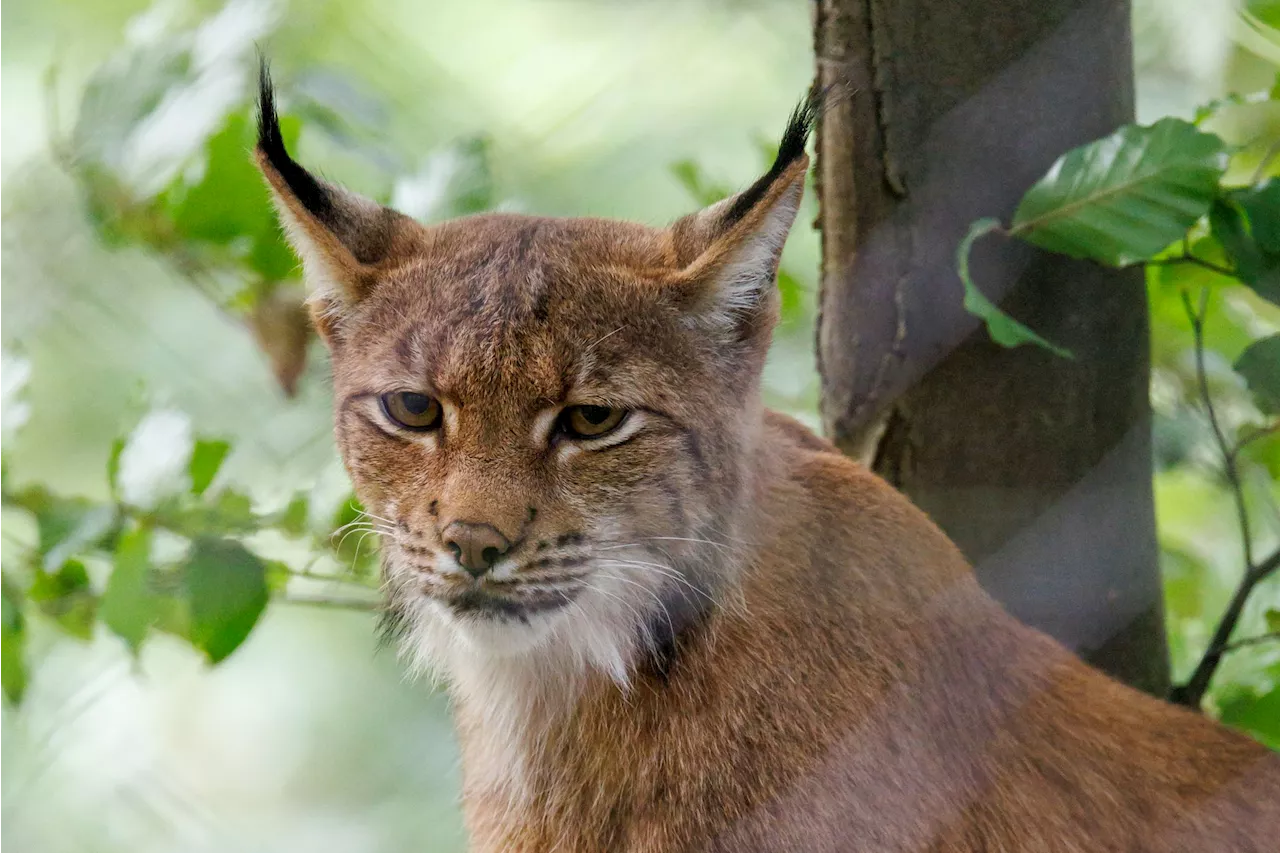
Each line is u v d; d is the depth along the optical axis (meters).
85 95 10.70
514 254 7.74
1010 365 8.57
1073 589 8.68
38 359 14.51
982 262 8.46
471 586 7.45
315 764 15.41
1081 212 8.00
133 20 11.97
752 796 7.40
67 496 10.80
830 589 7.64
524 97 15.11
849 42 8.67
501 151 14.55
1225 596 11.33
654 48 15.13
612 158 14.75
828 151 8.91
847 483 7.97
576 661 7.71
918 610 7.68
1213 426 9.22
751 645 7.53
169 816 15.00
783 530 7.72
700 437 7.63
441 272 7.79
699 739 7.52
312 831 15.01
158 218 10.97
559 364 7.42
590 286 7.57
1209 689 9.88
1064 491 8.64
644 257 7.82
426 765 14.90
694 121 14.92
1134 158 7.95
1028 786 7.64
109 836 14.74
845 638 7.54
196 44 10.63
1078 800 7.65
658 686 7.62
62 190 13.76
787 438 8.41
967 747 7.59
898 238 8.70
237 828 15.14
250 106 10.77
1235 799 7.75
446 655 8.27
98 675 13.74
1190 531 11.75
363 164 13.11
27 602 10.26
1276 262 8.42
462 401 7.50
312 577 9.51
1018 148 8.39
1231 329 10.22
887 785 7.36
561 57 15.20
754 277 7.67
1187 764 7.84
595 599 7.61
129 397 12.34
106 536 9.59
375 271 7.89
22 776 14.23
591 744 7.75
